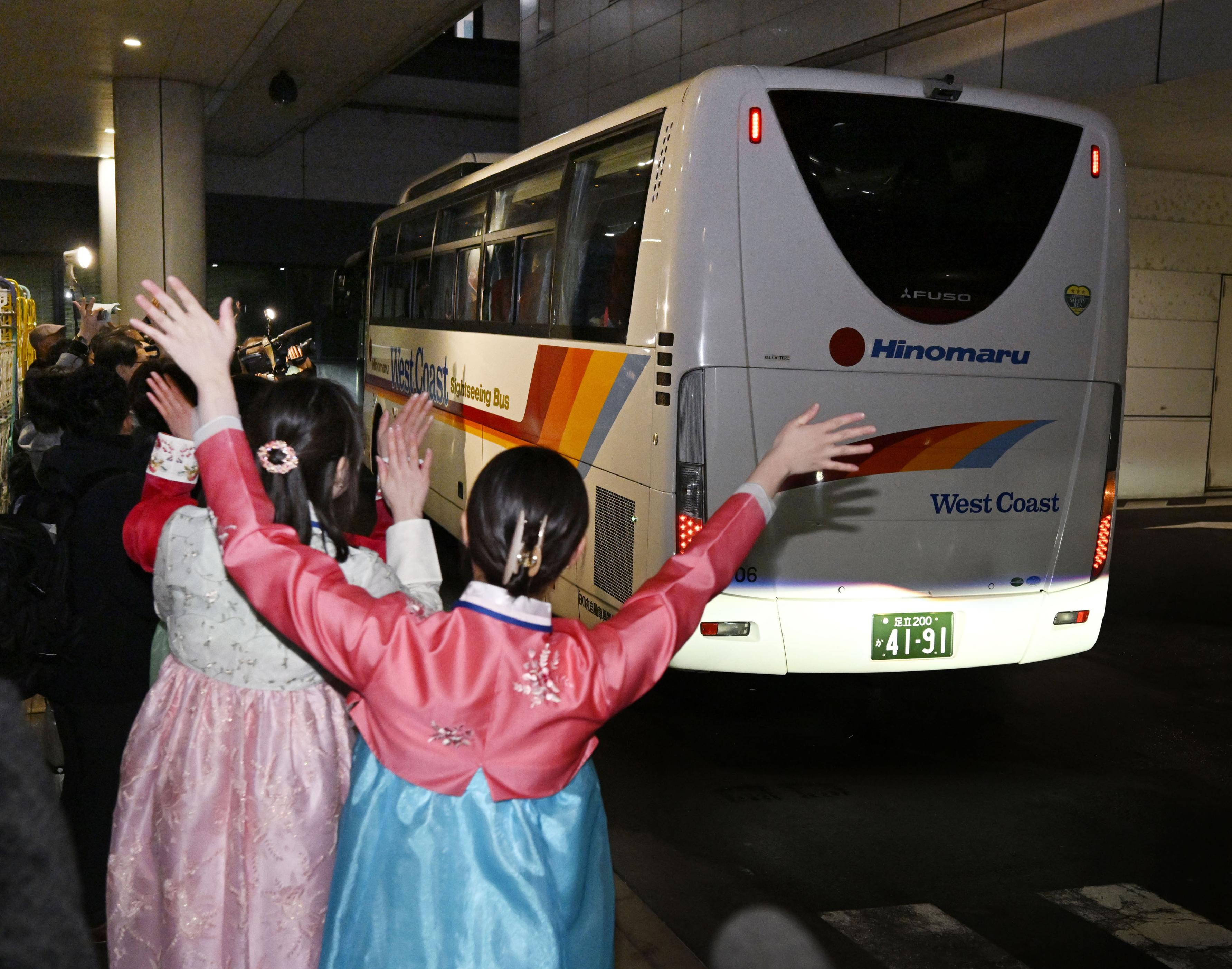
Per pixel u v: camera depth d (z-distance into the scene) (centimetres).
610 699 174
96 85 1384
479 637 172
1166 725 570
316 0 1112
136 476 298
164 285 1385
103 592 289
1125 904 374
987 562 507
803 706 591
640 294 495
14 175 2058
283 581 174
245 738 210
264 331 2156
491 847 168
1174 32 841
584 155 577
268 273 2152
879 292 481
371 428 1212
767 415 469
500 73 2173
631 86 1556
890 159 482
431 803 169
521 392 670
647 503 484
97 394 316
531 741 170
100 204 2003
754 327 466
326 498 208
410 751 170
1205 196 1279
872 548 489
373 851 172
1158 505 1294
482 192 771
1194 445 1320
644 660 177
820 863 402
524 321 669
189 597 211
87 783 300
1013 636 515
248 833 208
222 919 209
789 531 481
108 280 2016
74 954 95
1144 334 1266
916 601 497
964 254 493
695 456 464
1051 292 508
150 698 219
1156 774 499
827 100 475
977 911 367
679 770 495
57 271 2153
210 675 212
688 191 464
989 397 500
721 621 480
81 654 289
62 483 305
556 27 1786
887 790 475
